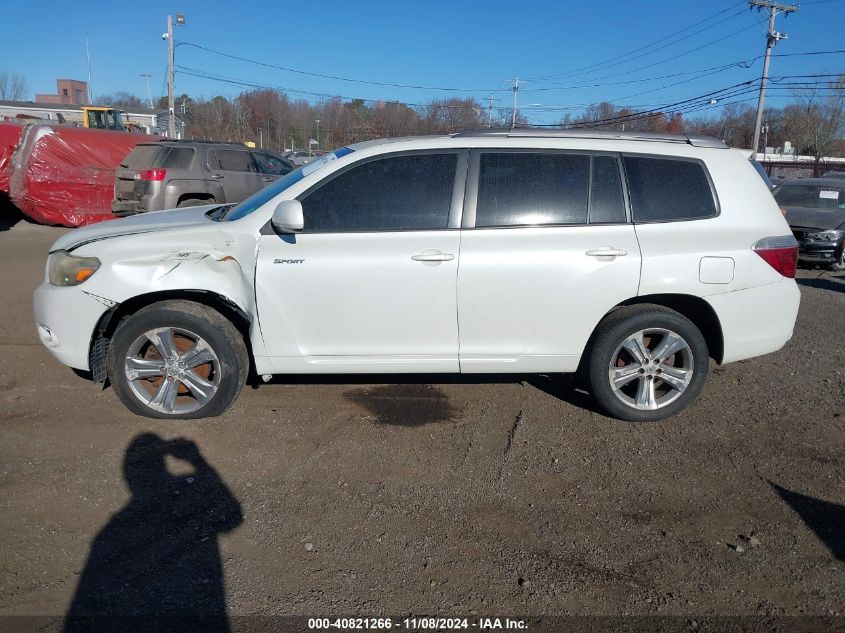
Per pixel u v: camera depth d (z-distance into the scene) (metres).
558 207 4.48
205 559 3.18
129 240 4.41
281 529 3.43
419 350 4.50
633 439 4.51
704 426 4.73
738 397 5.28
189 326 4.39
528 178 4.50
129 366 4.47
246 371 4.61
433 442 4.41
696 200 4.60
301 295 4.36
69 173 14.38
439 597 2.97
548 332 4.48
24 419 4.56
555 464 4.16
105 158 14.84
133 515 3.51
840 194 13.02
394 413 4.83
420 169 4.48
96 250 4.39
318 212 4.43
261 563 3.16
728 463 4.21
